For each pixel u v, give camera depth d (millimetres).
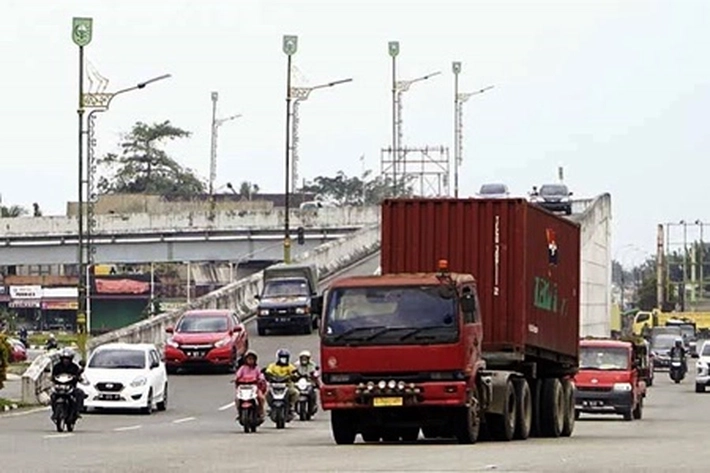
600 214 192750
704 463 45938
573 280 73250
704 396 131125
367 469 43281
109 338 135000
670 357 169000
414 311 56344
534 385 67562
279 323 144500
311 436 66312
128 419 80688
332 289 57219
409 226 62406
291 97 174125
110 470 43688
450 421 57344
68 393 68875
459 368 55906
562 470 42750
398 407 56250
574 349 72938
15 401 92438
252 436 66250
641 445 57406
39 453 52344
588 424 87312
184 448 55500
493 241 61812
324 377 56656
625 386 93688
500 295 61688
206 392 102375
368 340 56219
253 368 71562
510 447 55375
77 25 119688
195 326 118062
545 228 66375
